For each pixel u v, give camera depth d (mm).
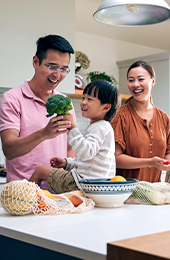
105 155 1172
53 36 1515
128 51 4480
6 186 996
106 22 1926
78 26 3898
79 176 1170
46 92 1638
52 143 1643
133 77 1770
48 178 1228
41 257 722
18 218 960
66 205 1062
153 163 1522
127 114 1771
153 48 4750
